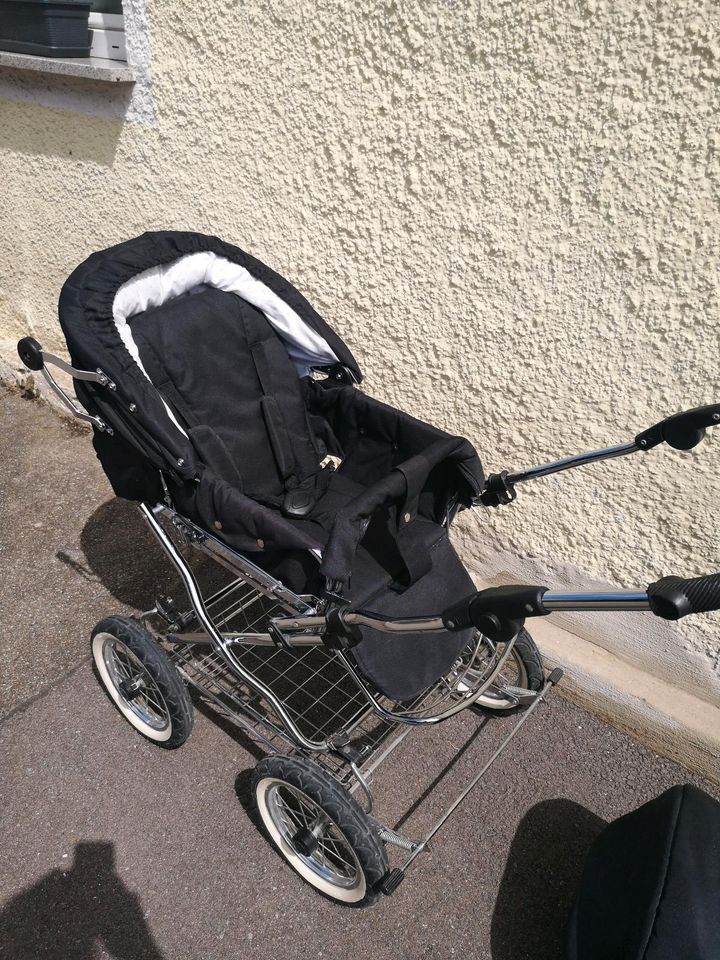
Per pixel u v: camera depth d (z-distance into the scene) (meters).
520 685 2.40
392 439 2.33
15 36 3.29
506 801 2.34
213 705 2.56
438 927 2.03
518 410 2.43
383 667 1.90
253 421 2.43
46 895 2.06
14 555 3.18
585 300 2.14
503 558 2.74
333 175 2.53
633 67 1.82
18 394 4.29
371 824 1.88
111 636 2.31
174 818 2.25
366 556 2.09
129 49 2.87
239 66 2.59
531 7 1.90
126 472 2.04
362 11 2.20
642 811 1.97
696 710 2.42
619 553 2.42
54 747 2.42
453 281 2.39
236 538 1.88
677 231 1.91
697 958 1.60
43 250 3.85
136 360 1.98
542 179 2.08
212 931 2.00
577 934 1.85
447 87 2.14
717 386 2.01
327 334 2.37
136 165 3.18
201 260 2.28
